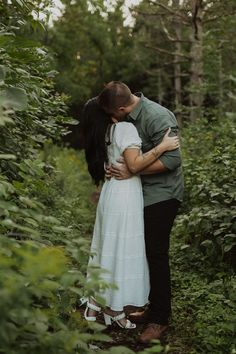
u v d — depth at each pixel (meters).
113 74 20.98
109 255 3.51
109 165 3.61
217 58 12.19
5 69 2.70
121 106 3.49
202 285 4.49
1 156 2.14
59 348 2.03
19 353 1.92
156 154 3.43
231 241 4.72
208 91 12.12
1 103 2.10
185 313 4.04
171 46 17.45
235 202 5.03
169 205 3.57
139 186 3.58
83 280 1.96
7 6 3.54
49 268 1.60
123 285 3.48
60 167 10.92
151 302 3.64
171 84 20.52
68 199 8.20
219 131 7.98
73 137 18.81
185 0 12.38
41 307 2.39
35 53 3.56
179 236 6.05
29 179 2.63
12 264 1.88
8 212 2.33
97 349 2.93
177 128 3.64
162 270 3.60
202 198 5.59
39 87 3.52
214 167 5.65
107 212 3.55
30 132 4.00
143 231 3.56
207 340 3.32
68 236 2.85
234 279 4.29
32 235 2.41
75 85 15.51
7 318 1.88
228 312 3.67
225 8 11.84
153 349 2.00
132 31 19.12
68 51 16.50
